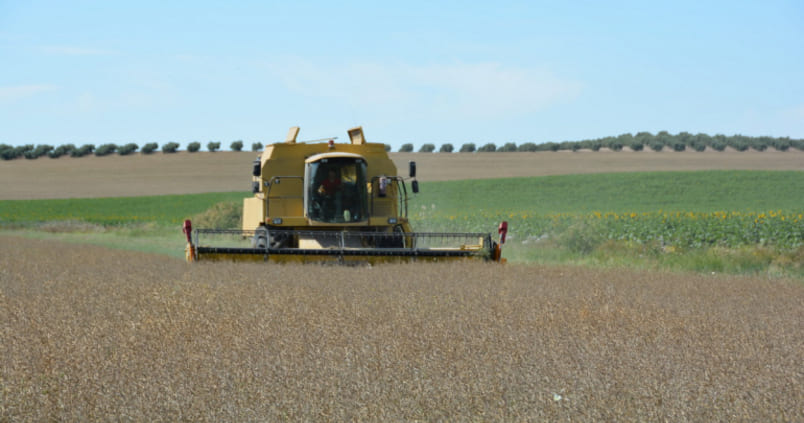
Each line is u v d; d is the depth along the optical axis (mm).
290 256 43719
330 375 16516
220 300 28359
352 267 41688
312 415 13930
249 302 27812
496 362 17719
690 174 197500
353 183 49156
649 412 14078
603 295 30578
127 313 25594
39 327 22625
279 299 28469
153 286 33312
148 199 188500
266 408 14266
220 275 37062
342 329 22172
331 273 37781
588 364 17547
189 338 20859
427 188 186375
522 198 165000
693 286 34844
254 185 52438
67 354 18797
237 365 17344
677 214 86188
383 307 26641
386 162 51094
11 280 36719
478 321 23625
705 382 16062
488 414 13953
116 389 15461
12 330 22172
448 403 14570
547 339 20531
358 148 50688
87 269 42531
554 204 153125
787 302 29953
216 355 18422
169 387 15461
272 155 49375
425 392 15156
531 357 18234
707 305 28516
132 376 16469
